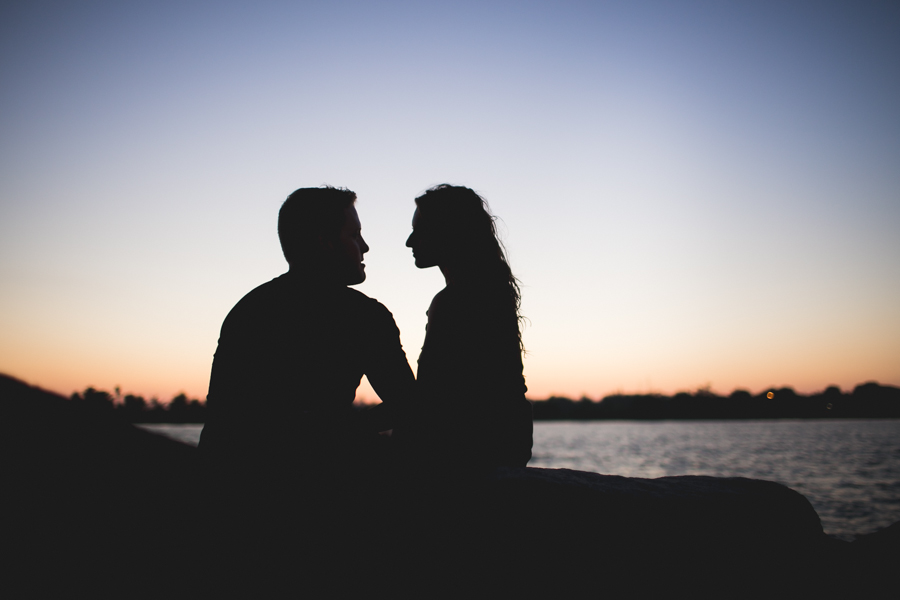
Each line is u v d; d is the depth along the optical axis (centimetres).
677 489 223
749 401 13800
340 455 177
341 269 206
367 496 176
